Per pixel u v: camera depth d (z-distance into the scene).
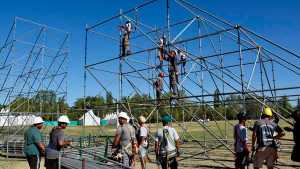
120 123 10.08
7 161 18.94
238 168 10.48
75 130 52.06
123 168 8.98
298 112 8.54
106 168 9.57
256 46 13.49
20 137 24.77
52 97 28.11
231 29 13.36
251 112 19.02
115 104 18.31
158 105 17.50
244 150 10.41
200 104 17.36
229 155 17.86
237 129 10.56
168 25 15.37
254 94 14.53
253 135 9.43
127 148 9.89
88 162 10.82
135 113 22.36
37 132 10.10
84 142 20.89
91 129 54.22
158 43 16.80
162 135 9.52
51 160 9.47
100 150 15.67
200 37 14.26
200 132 34.88
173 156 9.45
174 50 16.86
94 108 19.31
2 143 22.58
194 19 15.50
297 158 8.39
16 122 27.72
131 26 17.67
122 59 18.33
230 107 21.19
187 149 20.97
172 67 16.91
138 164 14.87
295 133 8.47
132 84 19.22
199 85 18.34
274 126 9.35
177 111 23.70
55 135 9.48
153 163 15.38
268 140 9.25
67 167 11.52
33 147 10.04
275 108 15.02
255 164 9.38
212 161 16.12
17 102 29.02
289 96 13.91
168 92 18.05
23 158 20.20
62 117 9.64
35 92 26.86
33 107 28.55
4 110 26.48
